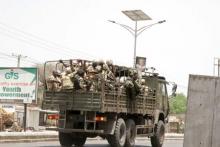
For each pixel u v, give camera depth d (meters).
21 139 22.95
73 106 17.97
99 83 17.61
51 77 18.55
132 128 19.61
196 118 6.09
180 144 27.23
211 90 6.11
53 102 18.44
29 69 30.17
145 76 22.14
